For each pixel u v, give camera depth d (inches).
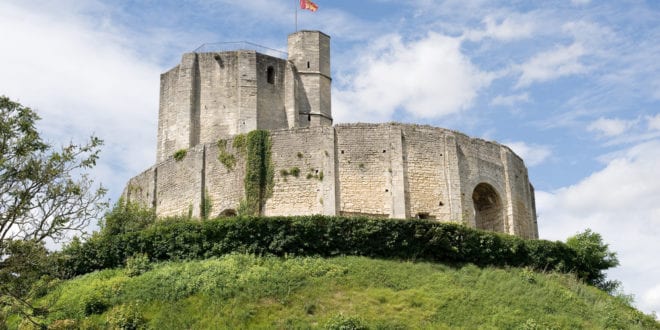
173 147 2466.8
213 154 2222.0
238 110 2454.5
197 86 2501.2
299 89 2593.5
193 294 1600.6
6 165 1172.5
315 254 1774.1
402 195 2080.5
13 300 1255.5
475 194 2317.9
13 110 1207.6
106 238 1895.9
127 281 1691.7
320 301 1571.1
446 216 2112.5
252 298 1567.4
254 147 2154.3
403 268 1744.6
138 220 2076.8
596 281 1994.3
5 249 1129.4
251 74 2496.3
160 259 1825.8
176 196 2265.0
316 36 2659.9
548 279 1797.5
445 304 1588.3
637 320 1699.1
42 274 1217.4
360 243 1797.5
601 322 1609.3
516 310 1588.3
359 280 1665.8
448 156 2171.5
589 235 2052.2
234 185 2153.1
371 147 2127.2
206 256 1785.2
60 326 1357.0
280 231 1787.6
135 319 1504.7
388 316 1521.9
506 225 2268.7
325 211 2050.9
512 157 2377.0
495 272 1780.3
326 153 2107.5
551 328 1519.4
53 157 1207.6
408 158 2135.8
